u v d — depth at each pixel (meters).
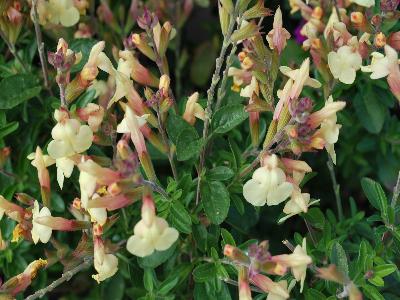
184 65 0.41
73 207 0.27
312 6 0.33
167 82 0.26
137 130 0.24
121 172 0.23
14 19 0.31
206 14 0.44
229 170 0.28
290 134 0.23
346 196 0.37
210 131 0.29
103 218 0.24
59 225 0.26
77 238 0.33
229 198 0.27
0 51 0.35
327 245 0.28
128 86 0.27
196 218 0.28
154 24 0.28
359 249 0.27
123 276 0.32
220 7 0.26
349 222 0.32
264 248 0.23
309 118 0.24
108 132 0.26
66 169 0.25
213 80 0.27
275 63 0.26
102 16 0.35
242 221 0.30
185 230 0.26
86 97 0.30
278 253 0.34
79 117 0.26
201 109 0.28
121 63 0.28
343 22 0.30
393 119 0.35
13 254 0.31
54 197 0.31
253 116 0.27
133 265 0.30
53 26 0.32
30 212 0.27
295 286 0.29
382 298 0.26
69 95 0.26
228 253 0.24
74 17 0.31
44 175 0.27
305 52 0.34
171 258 0.30
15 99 0.30
